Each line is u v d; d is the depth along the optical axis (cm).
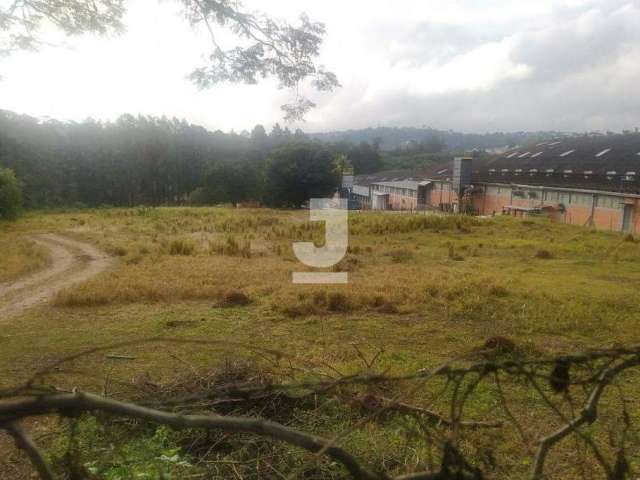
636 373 564
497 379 173
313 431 368
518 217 2956
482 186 4109
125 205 6041
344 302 943
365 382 170
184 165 6438
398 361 639
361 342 732
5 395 134
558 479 344
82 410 137
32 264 1386
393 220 2558
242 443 351
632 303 970
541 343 727
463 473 167
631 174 2908
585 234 2298
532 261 1548
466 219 2659
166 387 463
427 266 1435
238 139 7719
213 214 3186
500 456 366
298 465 316
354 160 8725
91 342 733
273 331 793
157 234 2191
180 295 1026
